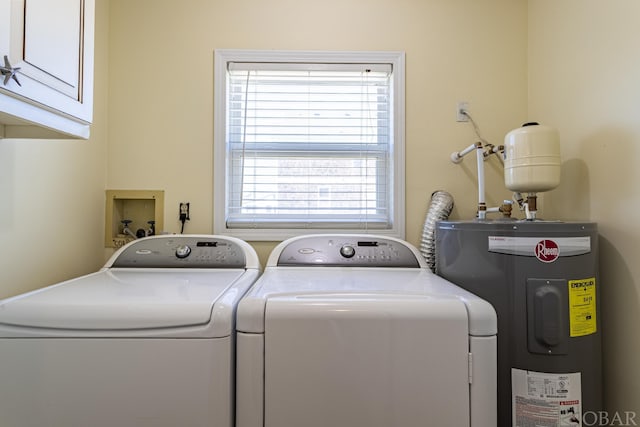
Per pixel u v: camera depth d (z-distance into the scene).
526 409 0.93
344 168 1.66
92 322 0.71
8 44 0.68
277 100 1.64
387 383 0.75
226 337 0.73
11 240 1.05
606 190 1.13
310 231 1.60
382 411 0.75
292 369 0.74
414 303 0.77
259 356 0.74
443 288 0.91
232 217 1.63
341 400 0.74
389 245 1.34
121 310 0.72
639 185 1.02
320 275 1.12
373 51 1.58
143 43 1.56
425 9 1.59
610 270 1.11
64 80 0.85
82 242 1.39
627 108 1.06
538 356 0.93
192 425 0.71
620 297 1.08
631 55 1.04
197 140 1.57
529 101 1.58
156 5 1.57
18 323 0.71
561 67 1.36
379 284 0.97
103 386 0.71
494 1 1.60
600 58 1.16
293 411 0.74
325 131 1.66
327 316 0.75
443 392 0.75
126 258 1.25
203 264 1.24
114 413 0.71
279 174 1.65
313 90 1.65
